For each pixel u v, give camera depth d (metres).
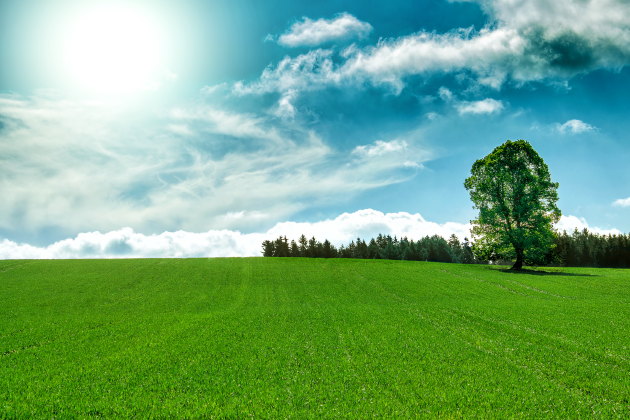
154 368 16.31
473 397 12.31
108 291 43.72
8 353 20.44
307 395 12.68
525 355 17.55
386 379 14.29
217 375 15.15
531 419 10.72
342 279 51.84
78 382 14.62
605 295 37.09
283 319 28.33
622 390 12.93
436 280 49.53
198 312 33.12
